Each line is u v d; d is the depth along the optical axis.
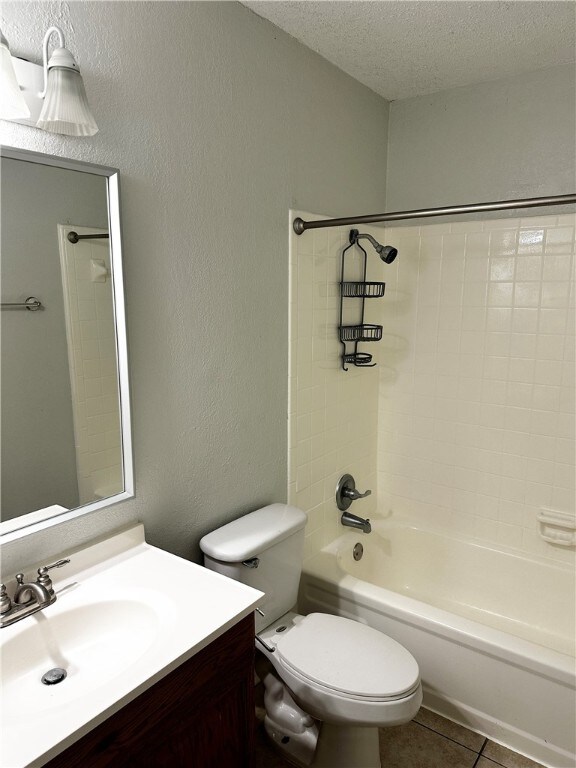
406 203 2.60
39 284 1.24
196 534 1.76
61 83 1.11
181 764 1.15
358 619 2.11
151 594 1.29
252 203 1.82
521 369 2.38
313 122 2.07
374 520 2.77
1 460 1.22
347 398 2.52
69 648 1.21
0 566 1.23
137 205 1.43
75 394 1.34
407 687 1.50
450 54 2.05
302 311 2.13
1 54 1.04
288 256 2.03
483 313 2.44
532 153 2.25
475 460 2.55
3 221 1.16
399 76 2.27
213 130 1.64
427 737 1.90
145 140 1.43
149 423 1.55
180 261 1.58
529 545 2.46
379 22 1.80
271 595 1.78
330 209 2.24
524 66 2.16
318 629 1.74
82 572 1.38
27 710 1.05
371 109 2.44
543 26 1.82
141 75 1.40
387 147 2.62
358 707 1.47
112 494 1.47
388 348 2.74
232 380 1.83
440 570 2.64
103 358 1.39
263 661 2.05
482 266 2.41
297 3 1.68
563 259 2.22
